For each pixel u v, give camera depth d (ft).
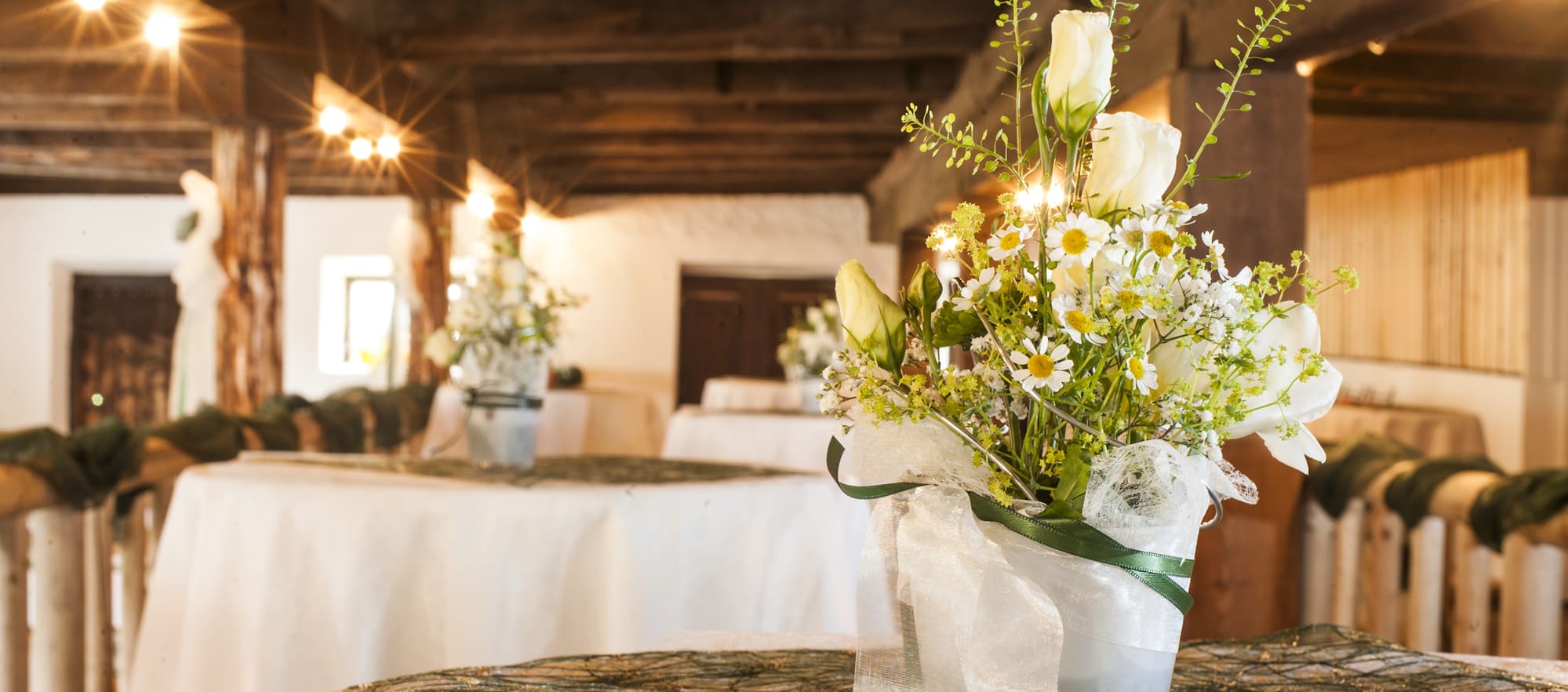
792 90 16.38
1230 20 8.50
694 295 31.63
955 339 2.75
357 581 6.59
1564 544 7.25
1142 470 2.55
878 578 2.82
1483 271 21.38
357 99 13.89
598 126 18.95
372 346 29.96
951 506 2.67
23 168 26.94
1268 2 7.86
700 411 17.24
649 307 30.37
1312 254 27.94
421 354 21.09
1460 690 3.27
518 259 8.30
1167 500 2.56
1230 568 9.80
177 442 9.98
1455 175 22.20
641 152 22.77
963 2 13.17
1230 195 9.30
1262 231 9.28
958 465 2.69
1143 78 10.32
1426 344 23.24
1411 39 13.53
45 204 30.04
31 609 12.03
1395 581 9.27
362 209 30.01
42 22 14.80
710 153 23.77
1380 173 24.71
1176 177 9.39
